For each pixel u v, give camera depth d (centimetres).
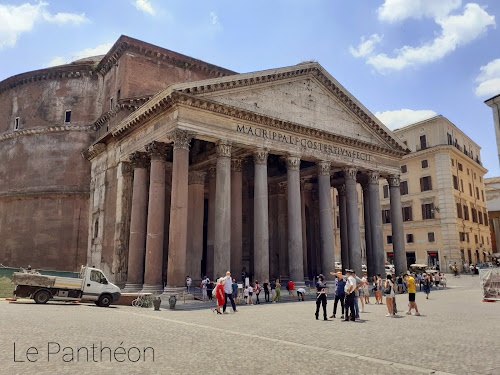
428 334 1155
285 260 3744
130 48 3419
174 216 2266
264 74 2709
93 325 1281
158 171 2533
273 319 1512
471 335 1138
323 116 3080
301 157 2947
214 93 2494
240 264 2838
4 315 1441
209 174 3164
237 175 2975
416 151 5253
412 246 5191
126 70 3372
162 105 2447
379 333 1173
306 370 753
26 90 4212
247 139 2614
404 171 5394
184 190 2292
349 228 3130
